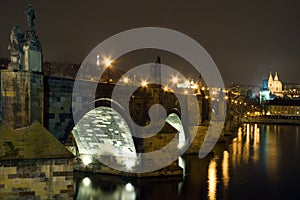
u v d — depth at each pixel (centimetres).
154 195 5834
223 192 6003
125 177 6950
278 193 5969
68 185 3766
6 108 3984
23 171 3619
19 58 4041
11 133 3759
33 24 4125
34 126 3897
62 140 4625
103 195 5819
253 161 8744
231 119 16550
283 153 10031
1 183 3544
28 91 3975
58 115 4553
